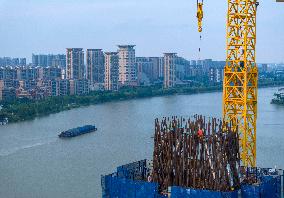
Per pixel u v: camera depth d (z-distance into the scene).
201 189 76.00
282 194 84.38
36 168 158.38
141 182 78.56
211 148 79.56
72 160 169.88
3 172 153.25
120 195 80.31
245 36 103.31
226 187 77.25
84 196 128.12
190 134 81.56
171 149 82.31
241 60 103.94
